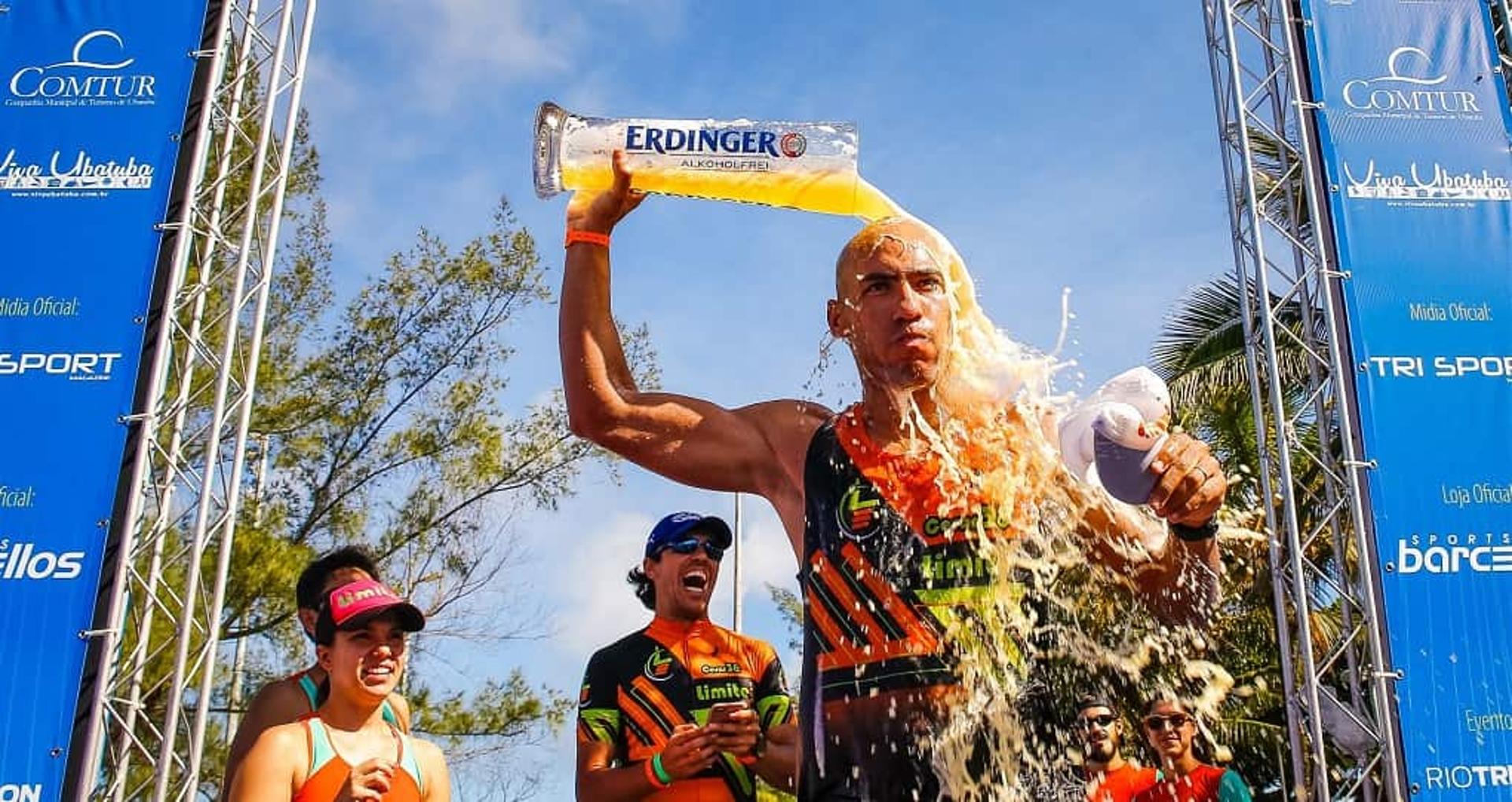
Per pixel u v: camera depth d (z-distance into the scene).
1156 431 4.04
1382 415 6.32
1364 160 6.74
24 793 5.54
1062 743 4.21
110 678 5.83
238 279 6.62
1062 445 4.09
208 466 6.37
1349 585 6.49
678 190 5.32
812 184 5.25
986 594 3.88
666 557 5.14
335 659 3.94
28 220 6.35
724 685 5.02
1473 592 6.07
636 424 4.27
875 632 3.86
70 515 5.92
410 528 11.80
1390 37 6.97
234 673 10.88
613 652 5.11
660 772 4.61
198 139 6.62
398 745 4.00
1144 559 4.11
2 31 6.67
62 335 6.18
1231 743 9.68
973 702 3.82
